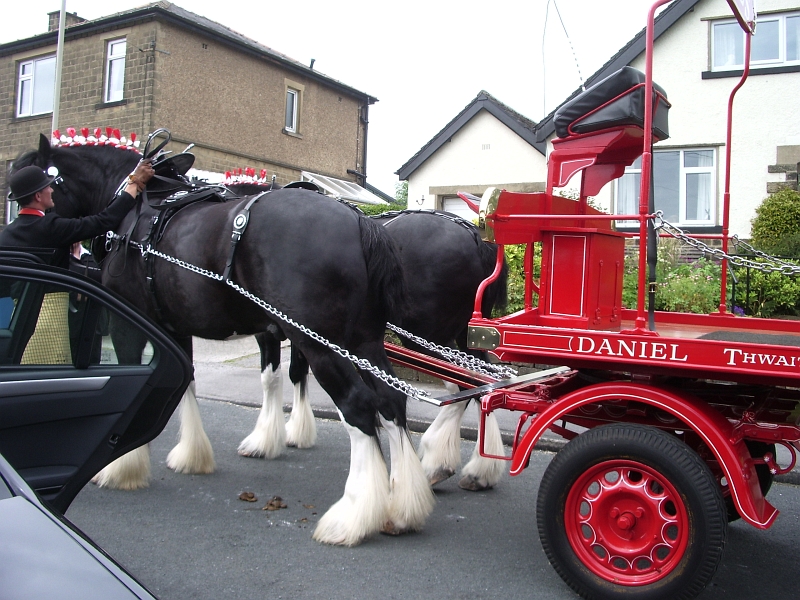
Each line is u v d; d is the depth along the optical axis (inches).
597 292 147.0
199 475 207.0
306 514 176.4
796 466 210.7
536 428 132.3
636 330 126.6
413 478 163.2
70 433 132.9
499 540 162.1
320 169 856.9
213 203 178.7
